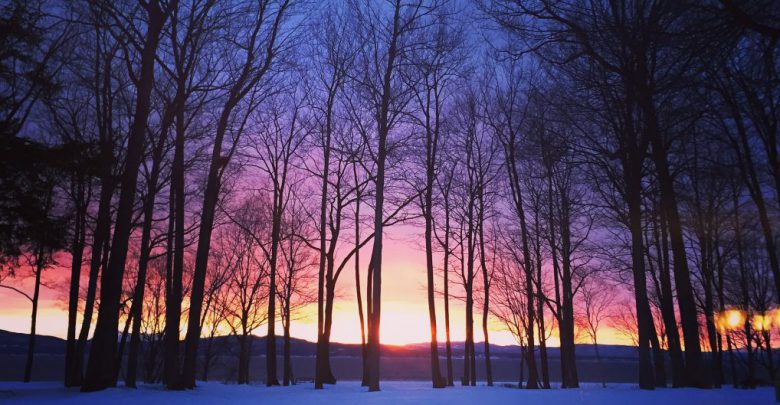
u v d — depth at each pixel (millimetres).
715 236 30141
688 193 26984
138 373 52031
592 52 13367
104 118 24188
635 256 18859
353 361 156500
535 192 30719
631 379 72812
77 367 23016
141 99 20062
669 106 17484
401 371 98625
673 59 11547
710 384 18562
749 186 21219
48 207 20188
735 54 11680
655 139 18812
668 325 24203
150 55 20375
